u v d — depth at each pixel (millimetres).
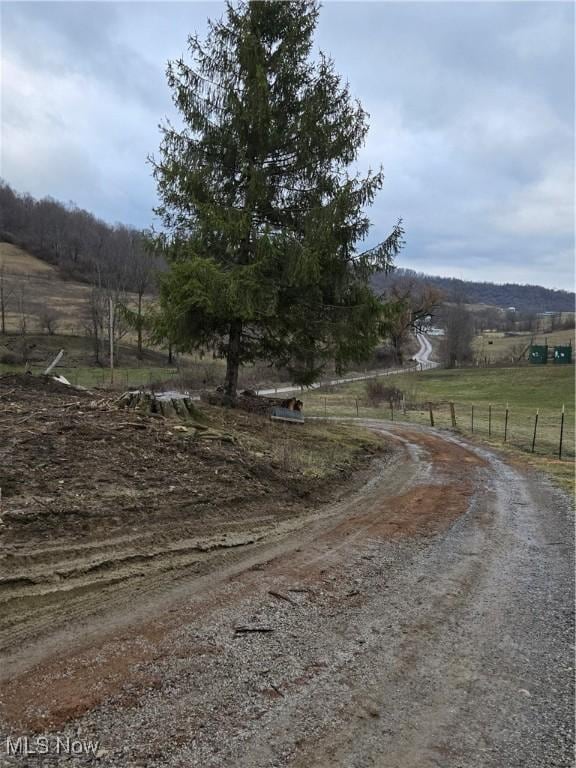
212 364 44750
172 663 3627
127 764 2666
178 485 7238
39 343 50938
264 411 15625
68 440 7492
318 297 14727
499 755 2932
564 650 4223
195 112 13844
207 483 7648
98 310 51719
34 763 2623
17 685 3244
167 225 14281
